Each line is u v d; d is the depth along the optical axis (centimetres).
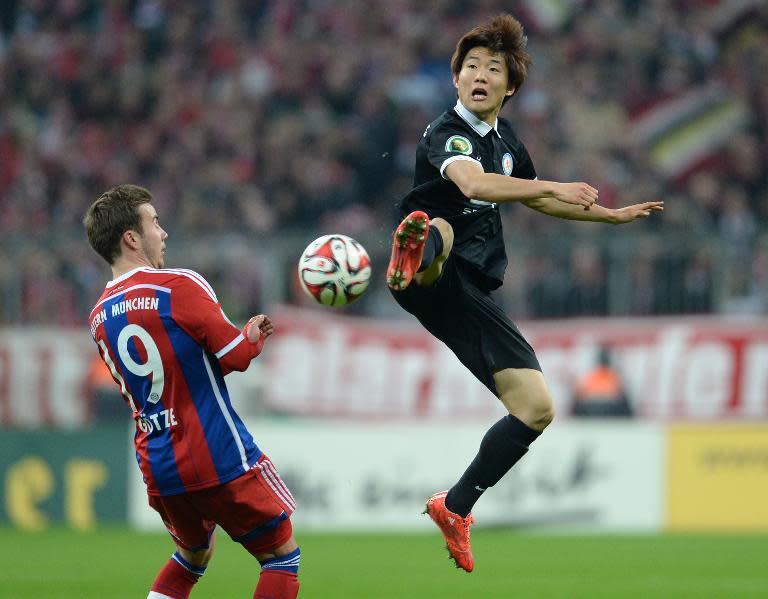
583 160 5644
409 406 4494
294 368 4506
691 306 4431
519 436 2005
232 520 1791
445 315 2023
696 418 4425
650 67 6197
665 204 5528
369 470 4491
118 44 6438
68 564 3338
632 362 4441
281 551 1828
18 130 6169
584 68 6162
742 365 4394
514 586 2839
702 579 2967
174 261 4528
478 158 1944
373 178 5712
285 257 4503
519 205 5131
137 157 6009
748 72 6216
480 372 2028
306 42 6262
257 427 4503
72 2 6600
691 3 6462
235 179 5656
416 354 4494
